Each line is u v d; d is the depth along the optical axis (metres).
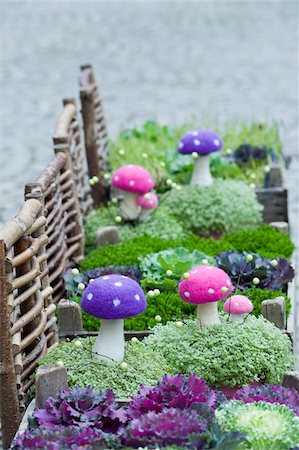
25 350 6.25
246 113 17.95
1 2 38.16
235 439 4.74
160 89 20.78
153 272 7.80
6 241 5.72
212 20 31.11
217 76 22.12
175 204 9.70
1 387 5.77
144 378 5.84
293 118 17.56
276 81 21.34
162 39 27.62
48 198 7.74
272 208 10.26
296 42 26.62
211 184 9.87
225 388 6.19
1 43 27.73
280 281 7.71
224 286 6.22
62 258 8.01
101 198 10.56
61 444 4.83
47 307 6.54
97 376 5.80
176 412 4.95
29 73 22.92
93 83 11.38
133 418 5.18
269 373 6.19
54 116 18.30
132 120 17.58
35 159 15.30
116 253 8.38
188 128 12.92
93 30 29.67
